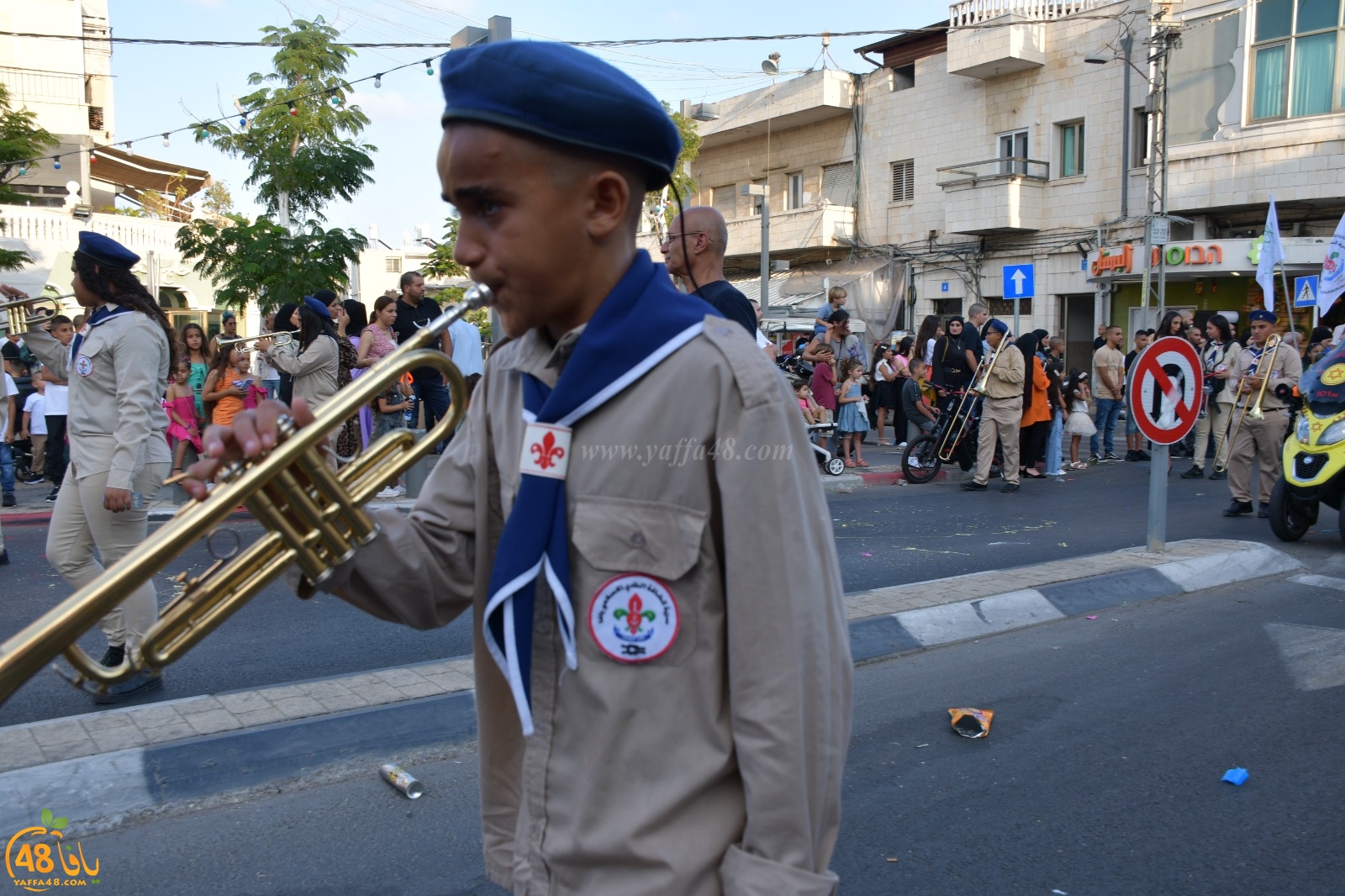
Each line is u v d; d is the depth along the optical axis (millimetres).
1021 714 4336
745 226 29062
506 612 1322
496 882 1583
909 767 3822
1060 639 5387
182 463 9266
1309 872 3111
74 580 4348
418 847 3166
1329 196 17750
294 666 4887
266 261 14180
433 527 1532
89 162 25734
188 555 6945
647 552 1287
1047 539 8258
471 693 4109
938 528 8789
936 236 24531
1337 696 4539
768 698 1261
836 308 12617
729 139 29500
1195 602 6156
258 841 3170
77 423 4180
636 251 1390
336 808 3381
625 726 1308
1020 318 23016
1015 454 11070
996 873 3094
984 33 22141
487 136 1273
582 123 1261
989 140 23359
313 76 14789
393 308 8984
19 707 4238
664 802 1289
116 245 4176
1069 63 21672
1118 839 3303
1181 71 19766
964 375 11758
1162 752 3957
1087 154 21469
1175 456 14641
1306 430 7781
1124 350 20781
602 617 1303
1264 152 18453
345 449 7934
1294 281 18750
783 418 1282
